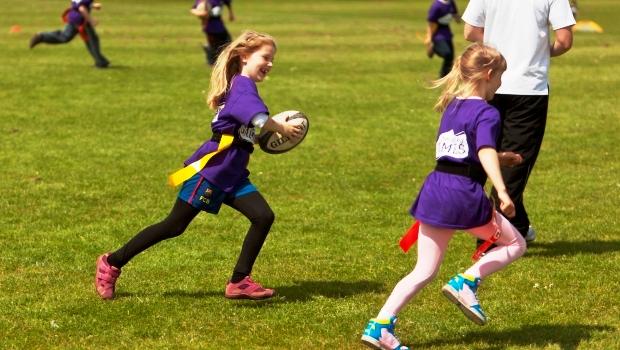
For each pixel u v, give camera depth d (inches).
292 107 949.8
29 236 516.4
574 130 840.3
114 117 879.1
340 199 605.3
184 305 406.6
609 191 625.6
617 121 883.4
